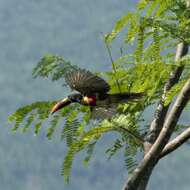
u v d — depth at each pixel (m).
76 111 11.30
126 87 11.01
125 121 11.36
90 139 11.20
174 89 10.47
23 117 11.23
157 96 11.23
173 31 10.84
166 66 10.62
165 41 10.93
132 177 11.24
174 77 10.98
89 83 9.12
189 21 10.91
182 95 10.81
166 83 11.04
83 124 11.28
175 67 10.70
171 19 11.00
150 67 10.65
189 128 11.20
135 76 10.85
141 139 11.48
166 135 11.14
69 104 10.25
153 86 10.84
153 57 10.93
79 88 9.12
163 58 10.93
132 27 10.91
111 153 11.33
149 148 11.47
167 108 11.55
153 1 10.95
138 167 11.24
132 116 11.43
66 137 11.26
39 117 11.27
